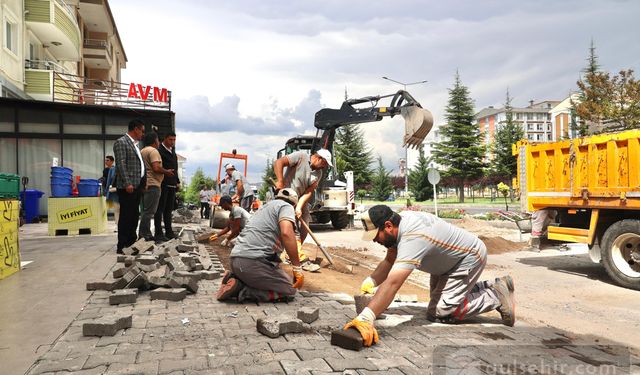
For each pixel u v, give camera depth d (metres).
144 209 7.90
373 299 3.46
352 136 54.69
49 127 16.91
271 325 3.46
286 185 7.18
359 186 56.12
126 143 7.00
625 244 6.61
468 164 47.72
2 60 16.30
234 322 3.86
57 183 11.12
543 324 4.35
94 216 10.84
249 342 3.33
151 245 6.69
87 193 10.81
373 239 3.76
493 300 3.98
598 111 25.58
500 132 49.53
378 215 3.66
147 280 4.98
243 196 14.40
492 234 13.62
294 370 2.80
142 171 7.21
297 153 7.11
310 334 3.57
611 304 5.54
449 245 3.77
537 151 8.30
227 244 9.26
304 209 7.29
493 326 3.99
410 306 4.70
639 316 4.95
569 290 6.38
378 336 3.47
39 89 18.70
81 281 5.27
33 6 18.72
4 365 2.80
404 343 3.40
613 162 6.79
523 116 101.06
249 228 4.68
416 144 12.70
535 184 8.39
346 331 3.31
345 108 15.09
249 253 4.52
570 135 38.72
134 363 2.87
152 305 4.38
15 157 16.56
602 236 7.07
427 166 53.62
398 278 3.48
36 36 20.47
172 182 8.91
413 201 55.91
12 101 16.36
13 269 5.72
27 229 12.66
